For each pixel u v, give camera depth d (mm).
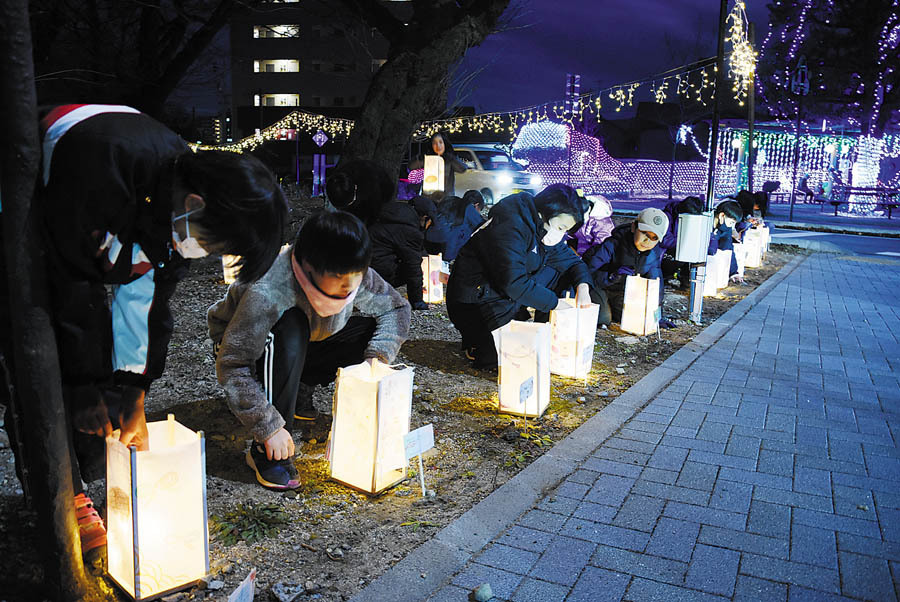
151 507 2396
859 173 31109
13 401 2377
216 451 3732
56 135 2076
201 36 10492
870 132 32812
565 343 5305
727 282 9922
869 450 4133
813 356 6324
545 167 36500
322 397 4621
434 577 2678
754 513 3312
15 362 2105
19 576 2557
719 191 34531
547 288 5676
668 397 5023
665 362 5855
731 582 2744
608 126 49938
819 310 8570
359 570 2715
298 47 49250
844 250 15898
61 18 9328
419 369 5445
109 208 2100
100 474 3188
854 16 32000
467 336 5434
